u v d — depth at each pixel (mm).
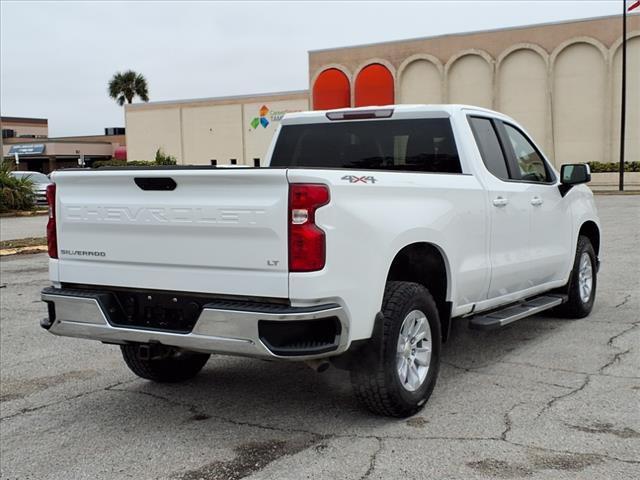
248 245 4320
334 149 6516
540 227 6801
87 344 7457
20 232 19891
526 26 39719
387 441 4582
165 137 58062
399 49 43625
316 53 46500
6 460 4508
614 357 6406
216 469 4262
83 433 4934
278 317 4141
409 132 6164
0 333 7992
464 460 4258
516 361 6363
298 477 4102
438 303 5516
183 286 4551
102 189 4867
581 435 4605
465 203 5590
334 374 6152
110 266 4855
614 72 38031
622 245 14070
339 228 4320
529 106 40281
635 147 37938
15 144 78062
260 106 53344
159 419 5160
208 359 6449
